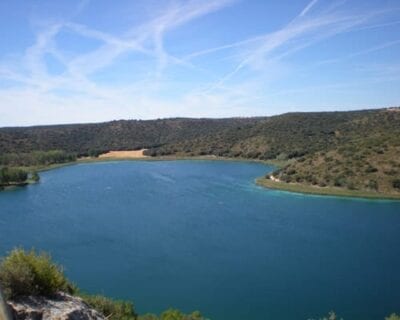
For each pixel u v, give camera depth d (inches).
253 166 7081.7
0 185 5260.8
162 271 2277.3
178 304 1868.8
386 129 6747.1
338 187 4940.9
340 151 5713.6
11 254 515.5
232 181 5541.3
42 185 5378.9
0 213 3732.8
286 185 5093.5
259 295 1990.7
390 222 3540.8
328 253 2659.9
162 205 4060.0
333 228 3316.9
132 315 1002.7
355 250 2726.4
